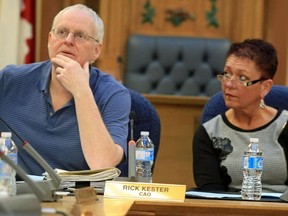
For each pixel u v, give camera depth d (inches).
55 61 192.5
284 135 212.1
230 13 443.2
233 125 213.9
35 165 192.5
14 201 103.9
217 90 420.5
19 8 405.4
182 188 163.5
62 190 167.5
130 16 440.5
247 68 207.0
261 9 438.6
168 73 424.8
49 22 435.5
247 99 208.5
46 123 194.2
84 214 134.2
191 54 424.2
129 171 182.4
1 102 198.1
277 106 226.4
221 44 425.7
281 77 438.9
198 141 215.5
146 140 199.9
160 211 159.2
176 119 339.9
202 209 159.3
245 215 160.4
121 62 431.5
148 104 221.5
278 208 160.7
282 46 440.5
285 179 211.0
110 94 198.8
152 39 426.3
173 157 336.2
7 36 400.8
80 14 195.3
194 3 443.8
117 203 152.9
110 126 195.0
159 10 443.2
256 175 187.3
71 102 194.1
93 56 197.5
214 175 211.2
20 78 198.8
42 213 121.3
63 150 192.7
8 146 175.6
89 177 169.8
